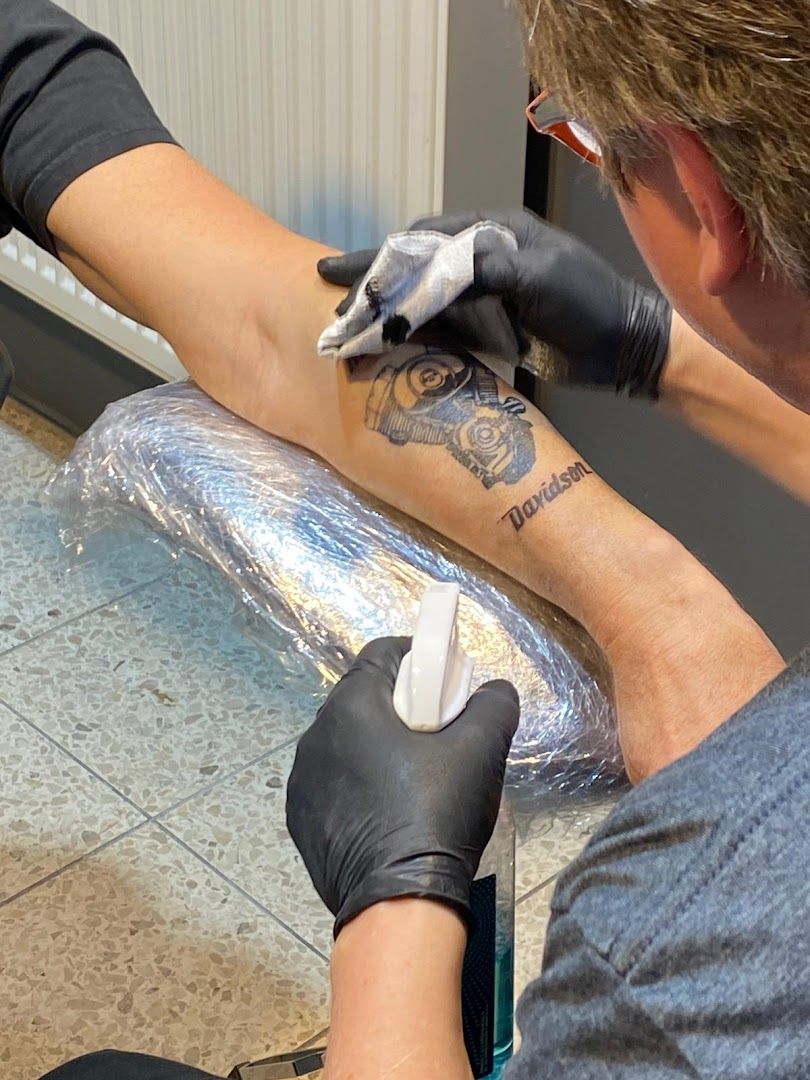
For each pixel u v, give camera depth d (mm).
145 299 1028
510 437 890
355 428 917
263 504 913
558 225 1446
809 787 432
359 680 767
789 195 427
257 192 1568
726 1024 415
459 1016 640
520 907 1380
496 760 729
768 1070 404
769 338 504
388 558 890
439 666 734
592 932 455
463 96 1317
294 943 1379
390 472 907
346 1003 635
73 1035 1281
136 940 1379
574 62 463
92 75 1016
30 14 1001
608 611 836
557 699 826
